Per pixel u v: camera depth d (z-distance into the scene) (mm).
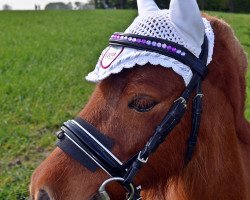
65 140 1194
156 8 1318
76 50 8359
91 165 1166
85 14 16547
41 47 8508
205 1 18266
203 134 1231
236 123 1298
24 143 3463
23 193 2625
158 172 1222
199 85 1194
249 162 1410
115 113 1158
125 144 1157
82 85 5367
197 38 1197
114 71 1141
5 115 4152
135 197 1211
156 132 1149
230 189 1302
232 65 1257
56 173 1168
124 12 17641
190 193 1270
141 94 1141
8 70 6215
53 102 4641
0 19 14125
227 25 1311
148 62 1152
